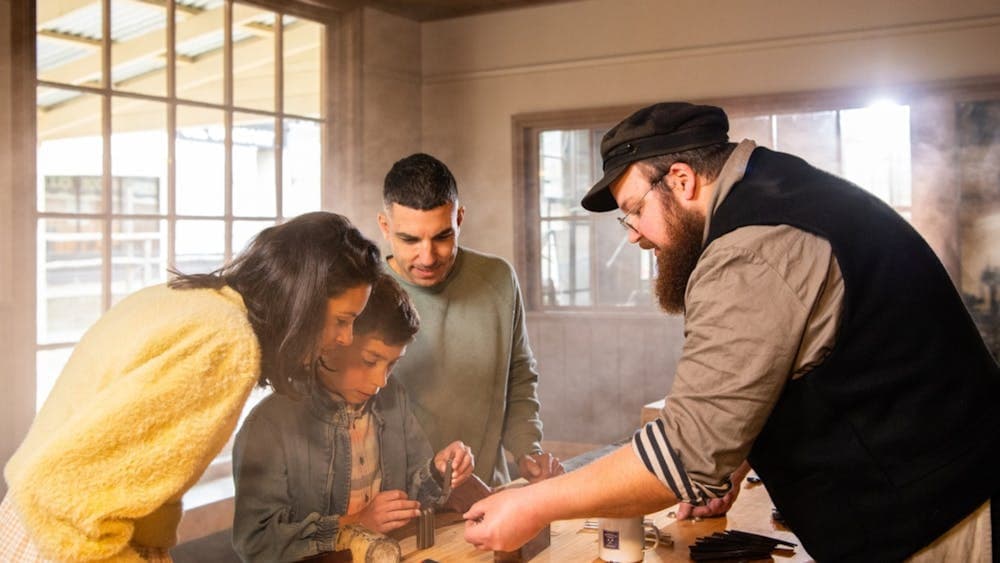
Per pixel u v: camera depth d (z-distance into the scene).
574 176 5.27
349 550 1.50
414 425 1.93
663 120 1.35
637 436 1.25
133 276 3.73
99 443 0.95
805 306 1.17
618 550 1.52
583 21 5.13
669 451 1.20
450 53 5.48
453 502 1.81
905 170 4.82
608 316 5.10
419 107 5.54
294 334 1.17
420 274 2.06
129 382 0.98
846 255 1.18
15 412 3.34
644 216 1.38
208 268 4.05
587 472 1.26
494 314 2.16
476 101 5.42
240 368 1.05
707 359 1.20
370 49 5.07
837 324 1.19
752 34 4.73
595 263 5.22
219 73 4.10
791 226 1.20
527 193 5.34
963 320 1.25
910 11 4.39
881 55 4.46
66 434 0.95
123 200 3.69
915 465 1.20
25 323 3.36
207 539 2.42
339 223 1.25
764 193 1.24
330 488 1.69
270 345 1.18
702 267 1.23
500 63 5.35
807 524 1.29
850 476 1.23
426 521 1.61
